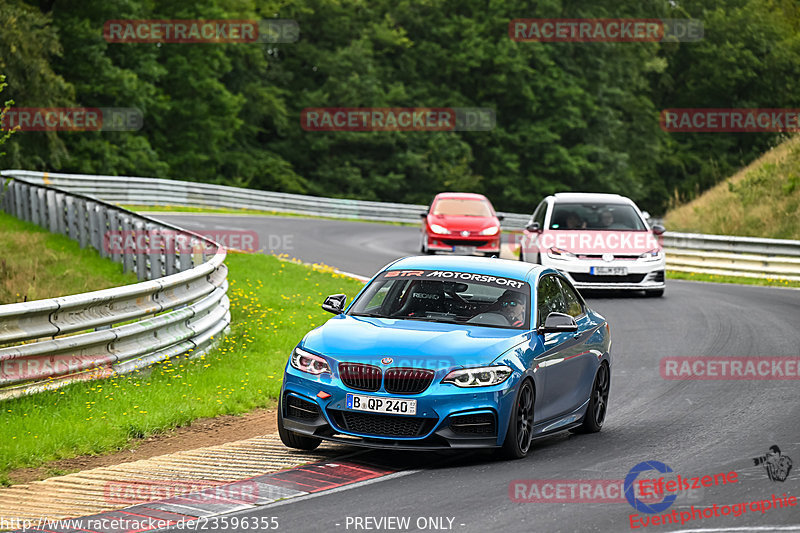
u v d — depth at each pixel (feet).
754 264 299.38
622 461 102.12
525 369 101.35
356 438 98.53
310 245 359.05
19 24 476.54
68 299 121.60
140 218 231.71
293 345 172.35
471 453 105.50
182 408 120.98
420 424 96.73
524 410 102.63
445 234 322.14
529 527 77.66
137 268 228.63
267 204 561.43
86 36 584.81
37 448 100.37
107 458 102.94
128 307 136.26
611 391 145.79
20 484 91.20
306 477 93.56
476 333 103.65
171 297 149.18
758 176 404.36
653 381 152.56
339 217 591.78
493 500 85.61
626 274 241.76
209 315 166.61
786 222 364.58
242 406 128.77
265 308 205.46
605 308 229.66
